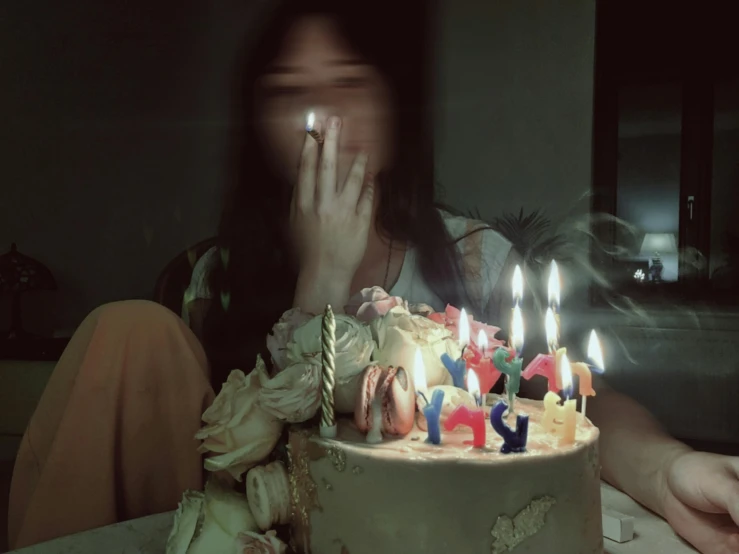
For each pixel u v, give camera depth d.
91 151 2.93
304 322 0.79
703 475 0.70
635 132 2.68
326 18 1.23
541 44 2.66
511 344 0.82
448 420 0.63
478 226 1.47
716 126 2.63
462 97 2.69
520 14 2.65
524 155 2.71
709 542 0.71
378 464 0.59
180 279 1.73
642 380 2.62
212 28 2.77
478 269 1.42
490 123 2.71
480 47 2.66
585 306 2.64
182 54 2.82
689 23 2.62
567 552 0.61
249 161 1.37
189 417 0.90
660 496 0.78
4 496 1.86
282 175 1.36
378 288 0.87
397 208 1.32
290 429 0.69
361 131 1.26
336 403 0.68
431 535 0.58
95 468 0.83
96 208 2.96
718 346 2.56
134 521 0.81
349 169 1.20
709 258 2.65
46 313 2.94
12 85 2.89
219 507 0.69
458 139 2.71
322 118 1.25
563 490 0.60
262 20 1.31
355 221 1.06
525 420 0.61
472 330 0.81
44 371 2.21
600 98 2.68
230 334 1.37
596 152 2.68
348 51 1.24
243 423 0.69
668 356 2.60
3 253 2.94
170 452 0.89
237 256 1.38
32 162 2.93
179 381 0.90
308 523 0.65
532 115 2.70
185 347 0.91
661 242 2.68
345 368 0.67
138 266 2.98
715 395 2.57
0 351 2.33
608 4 2.63
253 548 0.64
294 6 1.24
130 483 0.88
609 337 2.61
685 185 2.65
